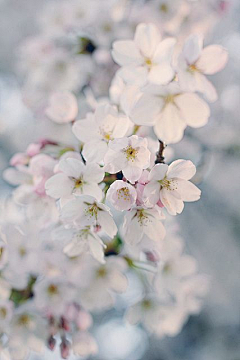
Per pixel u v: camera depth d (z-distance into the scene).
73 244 0.45
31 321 0.51
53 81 0.63
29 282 0.51
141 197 0.41
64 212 0.42
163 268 0.54
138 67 0.45
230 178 0.73
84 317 0.52
